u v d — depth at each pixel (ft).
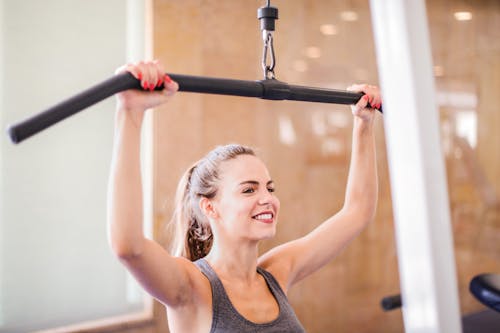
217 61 10.30
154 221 9.63
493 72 4.85
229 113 10.53
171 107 9.85
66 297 9.20
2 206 8.62
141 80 3.19
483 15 4.80
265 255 5.08
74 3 9.12
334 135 12.03
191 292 4.09
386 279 12.75
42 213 8.96
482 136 4.81
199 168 4.69
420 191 2.59
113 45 9.51
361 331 12.44
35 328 8.93
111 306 9.62
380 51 2.73
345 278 12.25
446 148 4.58
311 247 5.05
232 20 10.49
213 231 4.52
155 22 9.59
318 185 11.78
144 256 3.54
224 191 4.41
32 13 8.77
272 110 11.12
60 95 9.05
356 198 5.12
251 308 4.25
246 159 4.49
